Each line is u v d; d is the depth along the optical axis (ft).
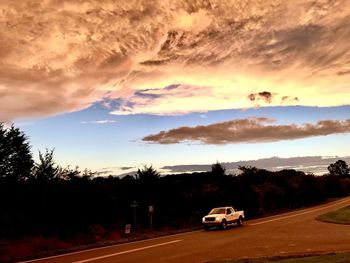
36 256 60.39
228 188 150.41
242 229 95.50
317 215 134.31
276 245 62.28
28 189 83.56
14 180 79.71
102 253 61.16
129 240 80.48
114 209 102.32
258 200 161.89
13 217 78.38
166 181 128.67
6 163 79.36
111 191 103.14
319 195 246.06
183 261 49.78
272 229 90.94
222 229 97.66
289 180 232.73
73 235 83.46
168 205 120.06
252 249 58.80
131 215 106.83
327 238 68.74
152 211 101.24
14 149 79.97
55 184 87.97
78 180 92.32
